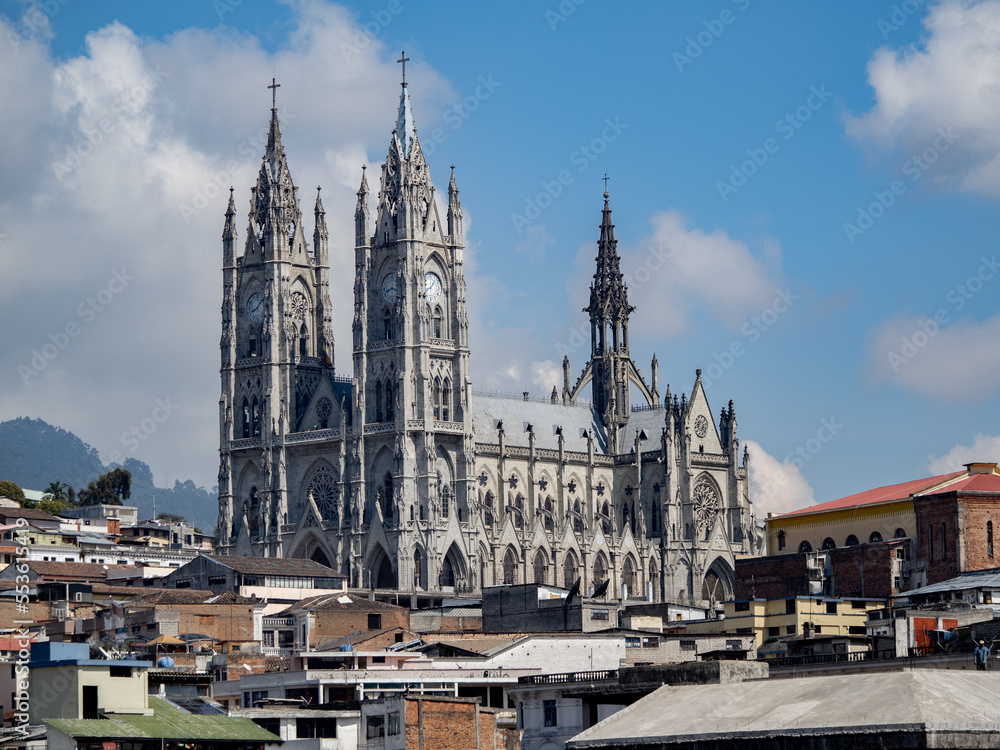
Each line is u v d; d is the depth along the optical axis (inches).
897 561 6904.5
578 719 4581.7
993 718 3373.5
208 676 5236.2
